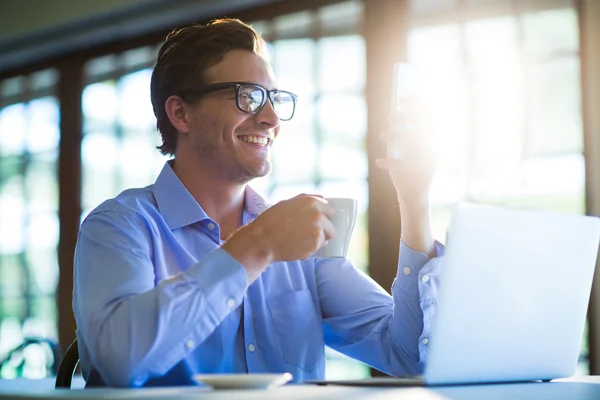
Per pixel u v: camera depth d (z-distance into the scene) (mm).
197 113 1564
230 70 1558
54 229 4488
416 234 1457
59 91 4551
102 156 4324
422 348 1465
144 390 972
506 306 1047
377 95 3449
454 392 947
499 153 3227
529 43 3191
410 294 1473
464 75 3305
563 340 1164
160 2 3963
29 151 4652
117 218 1371
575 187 3072
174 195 1548
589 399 891
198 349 1413
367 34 3496
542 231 1073
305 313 1571
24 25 4523
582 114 3066
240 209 1636
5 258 4656
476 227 987
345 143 3549
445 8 3354
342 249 1246
